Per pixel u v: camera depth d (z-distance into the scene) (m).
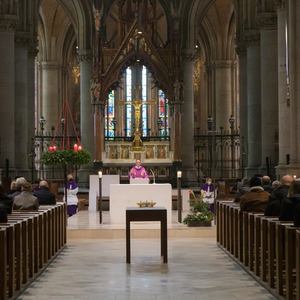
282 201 14.75
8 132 37.44
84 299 12.92
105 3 48.56
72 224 26.56
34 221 15.56
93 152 47.53
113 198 27.05
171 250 20.64
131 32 45.50
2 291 11.95
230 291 13.67
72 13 49.41
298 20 28.08
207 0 49.59
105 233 24.23
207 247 21.42
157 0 49.25
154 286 14.27
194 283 14.64
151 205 24.39
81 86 48.28
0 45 37.38
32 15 43.94
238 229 17.80
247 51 43.56
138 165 32.53
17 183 20.77
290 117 28.61
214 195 30.50
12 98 37.56
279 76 31.80
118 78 45.81
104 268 16.89
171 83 45.97
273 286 13.52
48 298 13.02
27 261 14.58
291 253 11.86
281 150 31.59
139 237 24.22
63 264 17.70
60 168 48.78
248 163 43.66
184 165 48.09
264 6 37.72
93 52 45.78
